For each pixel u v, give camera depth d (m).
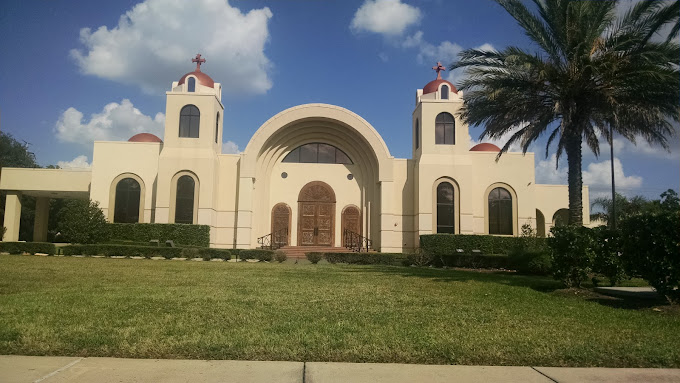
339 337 6.83
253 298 10.35
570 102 18.28
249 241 32.94
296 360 5.96
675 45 17.09
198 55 36.00
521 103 19.95
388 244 33.75
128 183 34.25
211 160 32.91
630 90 17.78
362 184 37.16
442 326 7.77
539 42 18.75
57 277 14.03
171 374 5.26
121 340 6.39
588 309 10.19
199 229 31.39
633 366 6.08
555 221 39.81
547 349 6.47
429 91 35.88
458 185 33.78
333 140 37.41
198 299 10.02
